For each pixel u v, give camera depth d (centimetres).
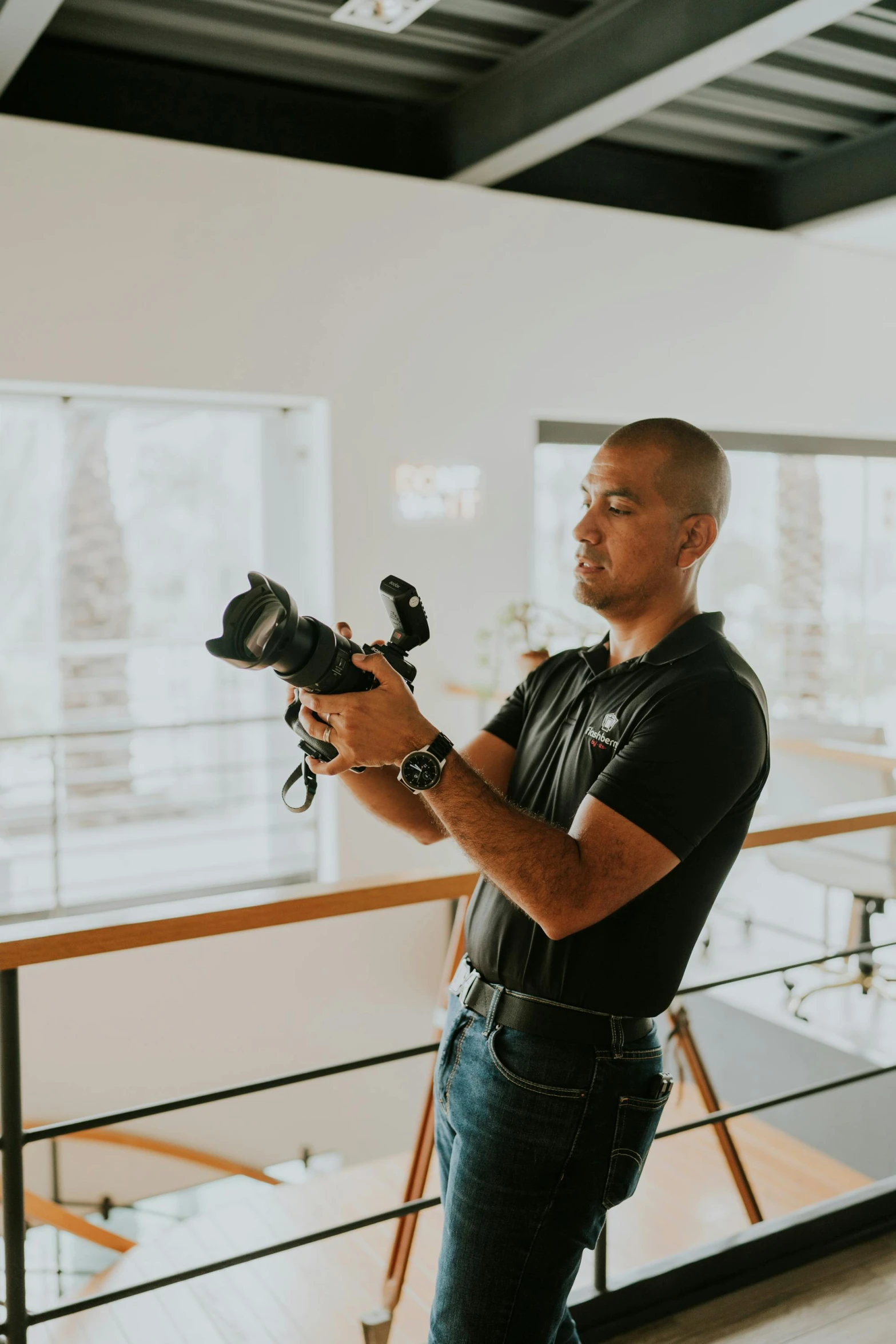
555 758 137
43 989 407
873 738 401
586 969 122
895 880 332
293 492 468
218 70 420
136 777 464
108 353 399
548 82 392
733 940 446
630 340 506
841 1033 365
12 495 430
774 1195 303
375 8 337
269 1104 451
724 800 119
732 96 448
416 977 474
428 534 466
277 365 429
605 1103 123
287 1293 241
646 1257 270
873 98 450
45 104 397
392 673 112
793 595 645
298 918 152
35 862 447
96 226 393
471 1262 124
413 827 145
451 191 457
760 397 546
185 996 431
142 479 449
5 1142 136
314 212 430
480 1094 125
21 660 440
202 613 466
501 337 474
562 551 536
